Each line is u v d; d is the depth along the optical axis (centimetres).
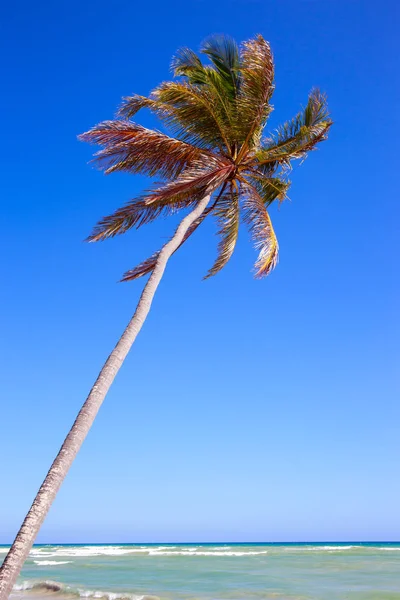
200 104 1230
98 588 2167
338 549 5797
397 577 2445
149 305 948
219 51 1322
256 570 2928
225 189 1372
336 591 1956
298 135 1337
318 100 1339
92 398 775
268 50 1228
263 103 1237
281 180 1371
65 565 3525
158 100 1220
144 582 2397
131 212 1259
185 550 6031
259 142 1336
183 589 2102
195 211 1178
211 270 1384
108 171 1230
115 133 1146
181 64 1279
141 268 1324
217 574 2730
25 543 619
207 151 1267
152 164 1240
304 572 2764
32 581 2392
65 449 710
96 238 1252
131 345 875
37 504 651
